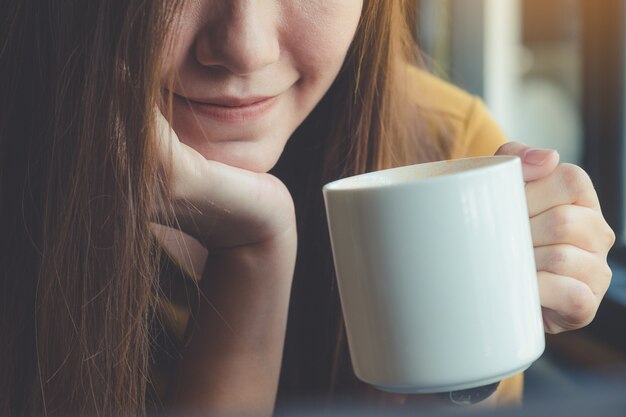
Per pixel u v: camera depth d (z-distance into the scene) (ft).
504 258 2.02
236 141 2.93
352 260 2.05
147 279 2.84
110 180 2.73
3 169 3.22
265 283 3.20
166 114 2.82
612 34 5.47
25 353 3.34
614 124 5.57
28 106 3.15
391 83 3.51
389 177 2.30
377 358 2.08
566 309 2.61
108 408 2.88
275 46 2.73
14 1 3.04
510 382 3.45
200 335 3.26
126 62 2.64
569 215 2.59
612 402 1.89
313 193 3.74
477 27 7.23
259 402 3.28
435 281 1.98
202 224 3.06
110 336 2.85
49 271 2.93
